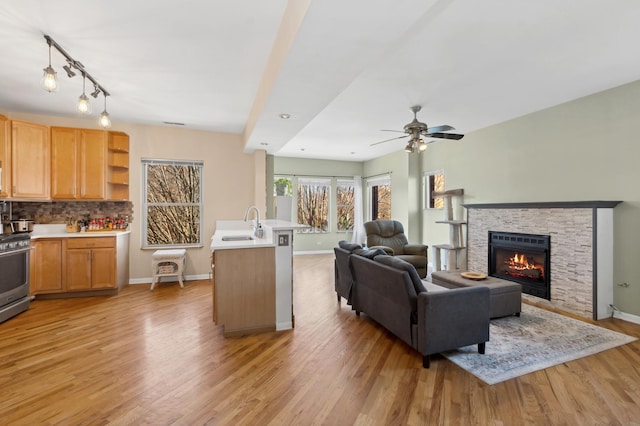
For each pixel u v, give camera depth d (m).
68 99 3.92
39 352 2.67
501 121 4.86
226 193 5.52
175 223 5.32
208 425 1.78
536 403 2.00
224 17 2.24
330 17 1.71
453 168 5.86
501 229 4.74
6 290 3.46
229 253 3.05
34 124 4.18
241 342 2.90
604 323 3.40
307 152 7.58
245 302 3.08
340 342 2.90
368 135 5.80
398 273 2.60
